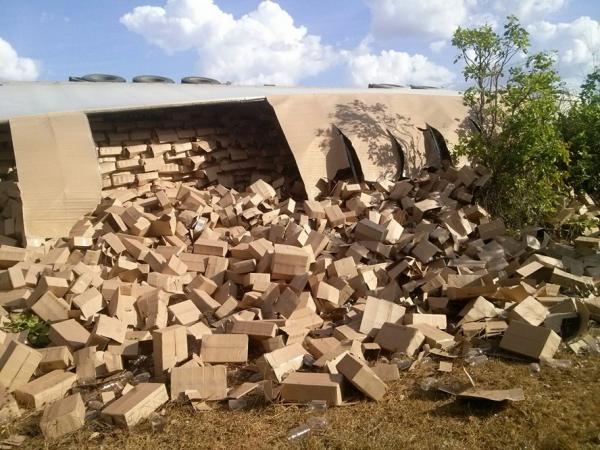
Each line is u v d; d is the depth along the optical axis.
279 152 9.16
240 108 9.26
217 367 4.08
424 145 9.16
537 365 4.12
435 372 4.16
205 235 6.54
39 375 4.29
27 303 5.09
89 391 4.12
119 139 7.77
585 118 9.03
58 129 6.63
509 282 5.55
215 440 3.43
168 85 9.64
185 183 8.34
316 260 6.17
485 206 7.90
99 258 5.99
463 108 10.20
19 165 6.19
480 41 8.16
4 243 6.16
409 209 7.43
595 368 4.07
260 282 5.39
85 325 4.86
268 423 3.59
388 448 3.21
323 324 5.15
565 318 4.73
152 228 6.57
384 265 6.09
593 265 6.22
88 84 9.05
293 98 8.80
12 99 7.36
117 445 3.42
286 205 7.54
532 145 7.76
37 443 3.49
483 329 4.68
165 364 4.21
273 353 4.23
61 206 6.31
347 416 3.61
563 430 3.30
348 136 8.48
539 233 7.33
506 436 3.27
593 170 8.92
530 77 7.83
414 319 4.86
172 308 5.02
